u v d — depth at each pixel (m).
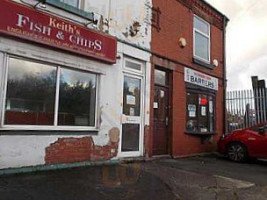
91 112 8.59
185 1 12.45
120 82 9.33
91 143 8.41
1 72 6.63
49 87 7.59
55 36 7.51
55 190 5.83
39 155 7.21
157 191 6.46
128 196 5.96
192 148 12.41
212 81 14.05
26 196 5.33
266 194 6.81
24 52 7.00
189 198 6.22
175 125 11.50
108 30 8.97
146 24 10.40
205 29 13.95
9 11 6.68
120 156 9.27
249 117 15.20
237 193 6.78
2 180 6.16
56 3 7.57
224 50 15.18
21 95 7.05
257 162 11.67
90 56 8.29
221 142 12.24
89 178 6.94
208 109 13.70
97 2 8.73
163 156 10.94
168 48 11.34
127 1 9.66
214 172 8.95
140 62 10.19
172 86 11.50
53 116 7.64
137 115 10.03
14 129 6.74
